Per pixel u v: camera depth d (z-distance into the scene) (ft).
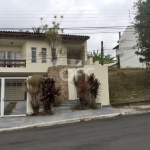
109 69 87.76
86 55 81.56
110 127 29.35
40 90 42.01
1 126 33.50
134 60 100.01
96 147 20.21
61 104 50.31
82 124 33.01
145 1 58.75
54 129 30.30
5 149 21.30
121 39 113.91
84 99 46.80
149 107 46.55
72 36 76.89
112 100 53.16
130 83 65.87
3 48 79.36
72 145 21.33
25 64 73.77
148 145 20.06
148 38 57.98
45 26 73.46
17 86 58.70
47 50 76.59
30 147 21.47
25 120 37.45
